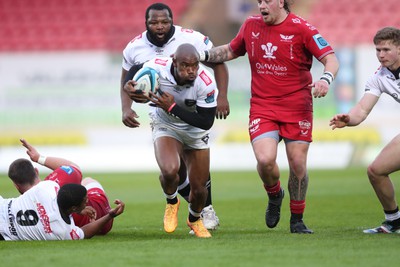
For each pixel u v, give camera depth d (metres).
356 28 90.62
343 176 63.78
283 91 29.67
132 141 77.81
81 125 78.44
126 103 31.86
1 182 63.38
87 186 30.28
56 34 94.88
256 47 29.81
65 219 27.12
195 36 32.16
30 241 27.08
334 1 92.12
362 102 29.47
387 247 24.83
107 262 22.27
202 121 27.92
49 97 78.69
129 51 32.38
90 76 78.31
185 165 33.00
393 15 90.81
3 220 27.27
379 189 29.12
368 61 74.56
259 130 29.78
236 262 22.11
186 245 25.89
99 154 78.12
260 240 27.14
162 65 28.28
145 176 69.00
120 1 95.38
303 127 29.81
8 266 21.92
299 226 30.02
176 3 93.12
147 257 23.11
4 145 79.12
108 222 29.25
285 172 68.69
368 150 74.62
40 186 27.23
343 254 23.39
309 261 22.20
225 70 31.78
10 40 95.31
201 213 32.78
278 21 29.39
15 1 96.56
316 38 29.20
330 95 74.94
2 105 79.38
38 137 78.88
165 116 29.16
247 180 63.03
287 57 29.36
